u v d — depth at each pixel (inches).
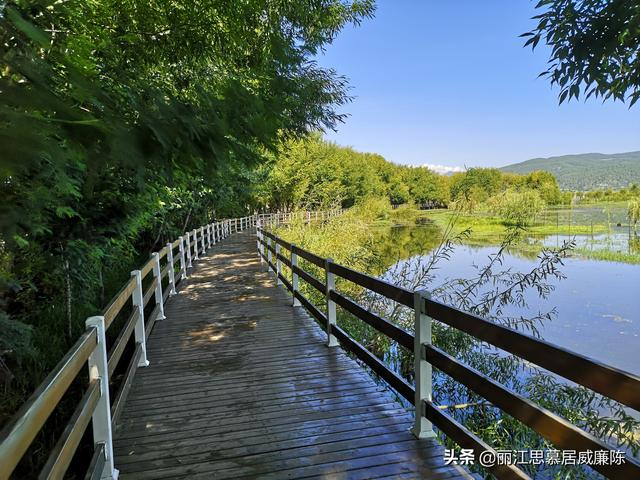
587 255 786.8
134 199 212.2
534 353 61.6
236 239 734.5
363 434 100.0
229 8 128.4
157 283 214.5
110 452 83.1
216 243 657.6
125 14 109.6
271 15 175.0
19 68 39.3
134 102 53.0
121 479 84.7
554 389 148.6
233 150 64.1
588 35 86.7
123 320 244.7
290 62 100.3
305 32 211.3
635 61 90.0
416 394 98.0
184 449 95.5
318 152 1363.2
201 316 222.8
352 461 89.0
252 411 113.5
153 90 56.6
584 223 1282.0
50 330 202.7
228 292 288.2
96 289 274.7
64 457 58.5
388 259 429.1
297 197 1246.3
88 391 76.2
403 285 240.7
